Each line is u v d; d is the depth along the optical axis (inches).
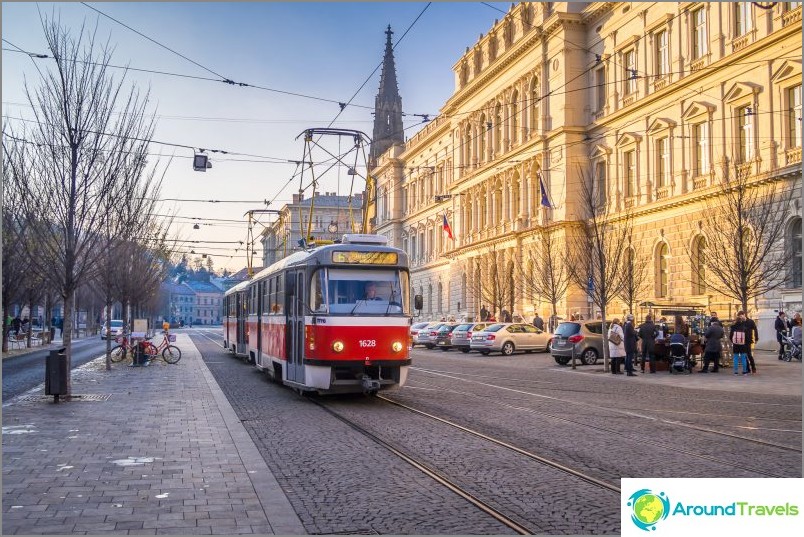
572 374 1077.1
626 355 1042.7
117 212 909.8
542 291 1860.2
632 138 1754.4
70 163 714.8
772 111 1331.2
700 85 1525.6
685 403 699.4
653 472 380.2
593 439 481.7
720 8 1472.7
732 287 1233.4
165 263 1875.0
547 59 2096.5
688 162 1563.7
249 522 282.7
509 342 1569.9
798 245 1270.9
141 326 1247.5
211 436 478.3
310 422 557.3
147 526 276.2
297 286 717.3
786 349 1181.1
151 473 367.2
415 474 374.9
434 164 3211.1
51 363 668.1
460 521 289.9
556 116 2036.2
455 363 1314.0
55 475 362.0
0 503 304.3
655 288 1649.9
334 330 653.3
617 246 1524.4
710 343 1061.8
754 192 1285.7
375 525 283.6
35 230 745.0
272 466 394.0
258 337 976.9
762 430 526.3
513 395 759.7
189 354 1567.4
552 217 2034.9
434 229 3208.7
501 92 2410.2
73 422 539.8
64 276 714.2
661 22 1659.7
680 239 1571.1
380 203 4010.8
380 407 650.8
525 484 352.8
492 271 2288.4
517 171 2288.4
